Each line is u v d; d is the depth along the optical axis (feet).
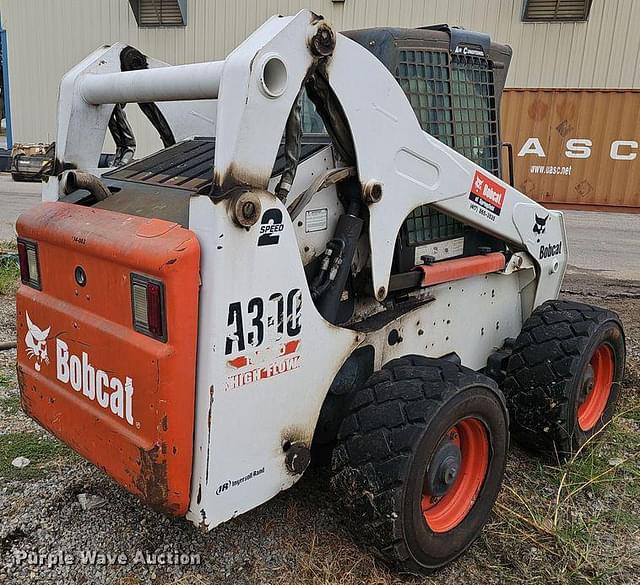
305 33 6.52
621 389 12.63
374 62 7.41
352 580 7.77
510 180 11.28
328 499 9.23
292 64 6.45
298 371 7.29
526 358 10.48
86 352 7.18
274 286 6.76
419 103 8.91
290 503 9.12
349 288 8.37
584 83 39.37
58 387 7.79
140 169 8.60
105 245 6.63
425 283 9.02
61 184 8.34
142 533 8.52
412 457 7.18
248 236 6.39
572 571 8.16
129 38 50.42
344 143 7.49
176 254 6.06
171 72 7.28
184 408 6.43
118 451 6.93
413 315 9.12
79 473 9.83
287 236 6.78
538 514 9.28
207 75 6.73
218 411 6.52
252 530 8.59
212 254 6.19
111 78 8.15
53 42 53.93
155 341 6.40
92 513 8.88
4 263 21.44
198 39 47.85
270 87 6.31
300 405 7.43
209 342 6.33
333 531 8.61
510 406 10.61
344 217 7.80
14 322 16.67
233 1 46.01
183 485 6.62
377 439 7.36
